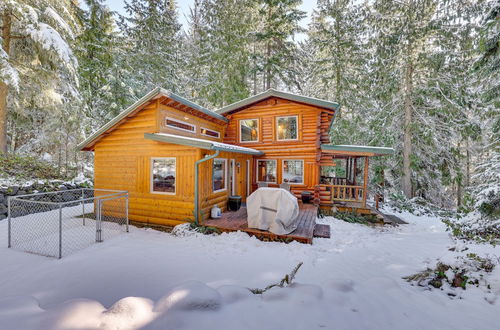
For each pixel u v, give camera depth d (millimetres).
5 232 6859
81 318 2494
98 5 14125
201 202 7340
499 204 6133
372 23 13469
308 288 3166
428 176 14297
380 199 13195
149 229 7324
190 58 21484
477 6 10961
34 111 12797
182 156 7414
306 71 21156
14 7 8570
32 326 2381
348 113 17062
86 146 8555
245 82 18859
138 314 2574
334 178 13891
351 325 2551
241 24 17766
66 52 9633
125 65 15602
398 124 14531
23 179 9836
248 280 3955
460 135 12992
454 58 11797
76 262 4695
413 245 5887
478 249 4516
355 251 5570
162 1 18891
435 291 3449
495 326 2574
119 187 8320
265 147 11688
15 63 10203
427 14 12336
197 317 2529
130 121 8164
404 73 13375
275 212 6480
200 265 4598
